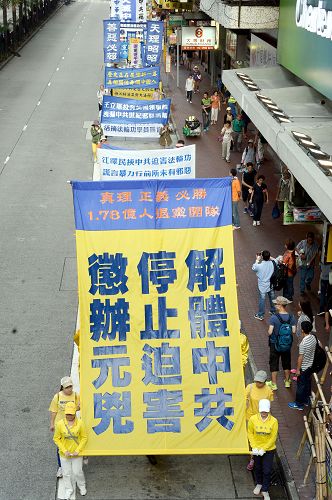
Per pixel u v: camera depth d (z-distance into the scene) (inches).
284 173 765.3
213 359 452.1
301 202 727.7
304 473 454.3
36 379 569.9
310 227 872.9
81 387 449.4
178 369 450.9
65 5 4554.6
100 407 449.1
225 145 1155.3
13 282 740.7
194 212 443.8
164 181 438.3
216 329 450.9
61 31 3161.9
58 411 448.1
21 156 1213.7
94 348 449.4
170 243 446.0
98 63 2285.9
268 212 924.0
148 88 1370.6
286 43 968.9
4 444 489.7
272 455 430.3
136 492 445.1
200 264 448.1
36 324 658.8
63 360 599.2
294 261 666.2
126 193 439.5
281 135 684.1
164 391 450.9
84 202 439.8
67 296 714.2
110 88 1369.3
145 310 448.5
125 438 449.4
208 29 1659.7
